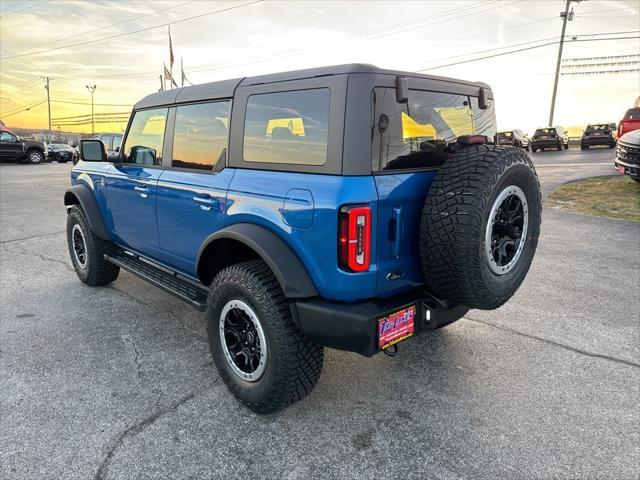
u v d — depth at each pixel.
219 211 2.88
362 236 2.24
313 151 2.39
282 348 2.47
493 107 3.39
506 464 2.29
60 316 4.15
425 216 2.34
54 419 2.65
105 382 3.06
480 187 2.24
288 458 2.35
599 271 5.35
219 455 2.37
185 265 3.47
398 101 2.36
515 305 4.36
